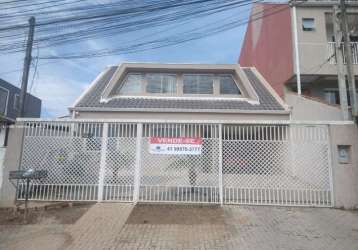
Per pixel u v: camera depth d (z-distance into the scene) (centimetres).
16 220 636
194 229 583
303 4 1334
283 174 741
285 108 1225
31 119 759
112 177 756
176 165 755
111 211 685
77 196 752
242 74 1383
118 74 1374
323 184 735
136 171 755
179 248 497
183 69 1416
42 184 752
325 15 1366
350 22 1380
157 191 754
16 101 1898
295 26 1330
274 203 734
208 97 1400
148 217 648
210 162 749
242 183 747
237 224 612
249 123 742
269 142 748
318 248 499
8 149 756
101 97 1294
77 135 763
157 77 1455
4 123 764
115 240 530
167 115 1219
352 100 790
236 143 754
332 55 1266
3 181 746
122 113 1209
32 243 518
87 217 648
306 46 1317
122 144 761
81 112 1207
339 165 733
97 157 761
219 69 1411
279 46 1504
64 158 759
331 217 656
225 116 1219
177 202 744
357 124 741
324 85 1435
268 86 1464
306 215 669
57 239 535
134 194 748
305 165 742
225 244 513
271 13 1468
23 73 1031
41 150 760
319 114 1145
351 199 720
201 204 738
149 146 754
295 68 1309
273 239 536
